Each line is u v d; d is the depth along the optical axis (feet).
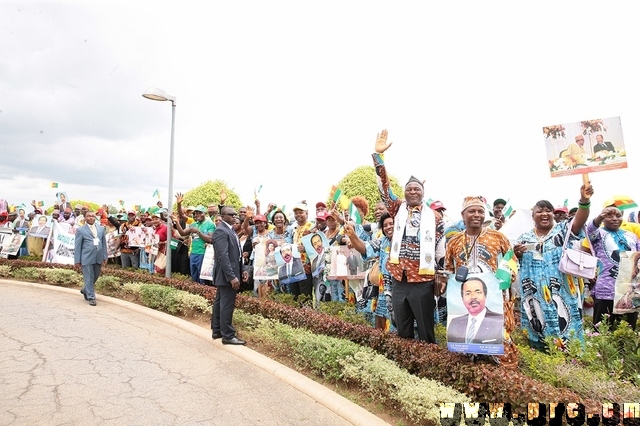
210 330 25.91
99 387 17.20
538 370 15.48
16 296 35.63
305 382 17.83
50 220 49.55
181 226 39.50
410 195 18.40
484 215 16.52
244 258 34.27
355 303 26.91
